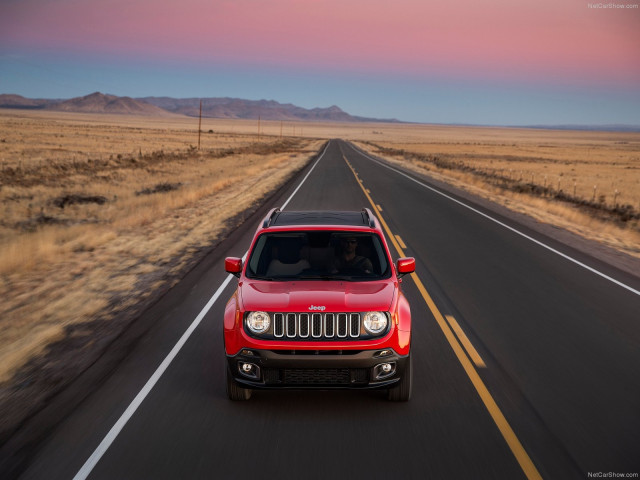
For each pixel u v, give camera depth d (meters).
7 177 27.89
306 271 5.45
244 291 5.12
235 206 19.47
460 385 5.48
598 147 165.62
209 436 4.45
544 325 7.45
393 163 49.00
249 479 3.84
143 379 5.62
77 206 20.16
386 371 4.78
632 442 4.38
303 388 4.77
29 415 4.85
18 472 3.94
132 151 57.03
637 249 13.84
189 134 137.50
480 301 8.55
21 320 7.66
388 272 5.44
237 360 4.77
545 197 28.36
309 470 3.94
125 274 10.24
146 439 4.41
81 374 5.77
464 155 87.31
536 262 11.48
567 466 4.01
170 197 21.20
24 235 14.17
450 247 12.91
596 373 5.84
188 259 11.41
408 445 4.30
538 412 4.90
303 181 28.97
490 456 4.14
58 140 72.81
